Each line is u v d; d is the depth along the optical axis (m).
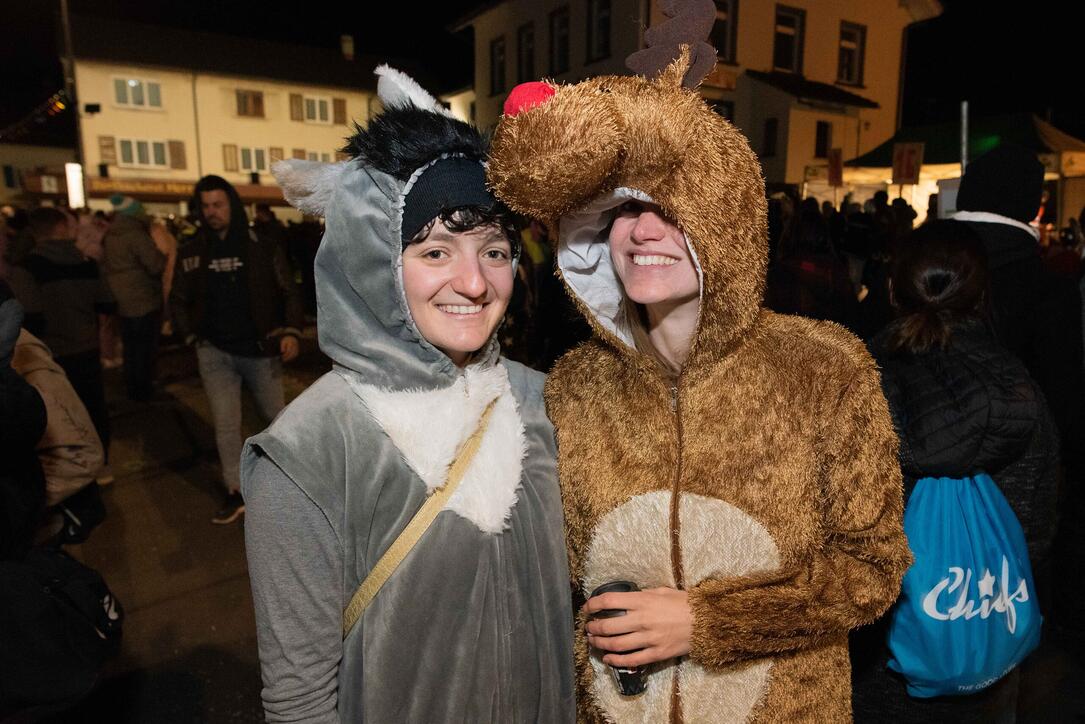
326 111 32.94
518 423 1.17
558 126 0.98
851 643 1.71
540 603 1.14
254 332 3.79
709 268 1.00
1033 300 2.29
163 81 30.14
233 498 4.08
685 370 1.12
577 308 1.24
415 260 1.04
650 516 1.13
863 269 5.27
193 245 3.77
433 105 1.13
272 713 0.98
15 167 32.88
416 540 1.03
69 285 4.35
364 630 1.02
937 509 1.53
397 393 1.04
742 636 1.05
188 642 2.93
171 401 6.96
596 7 15.62
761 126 16.48
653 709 1.14
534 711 1.14
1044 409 1.63
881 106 18.27
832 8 17.20
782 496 1.08
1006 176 2.35
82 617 1.62
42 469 1.71
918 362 1.60
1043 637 2.90
